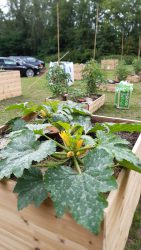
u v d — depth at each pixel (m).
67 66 7.85
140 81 9.34
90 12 25.70
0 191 1.17
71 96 4.79
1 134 1.89
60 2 26.41
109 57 20.41
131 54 22.91
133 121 2.03
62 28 26.22
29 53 28.05
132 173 1.34
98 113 4.68
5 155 1.13
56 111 1.90
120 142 1.23
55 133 1.69
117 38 23.56
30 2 28.19
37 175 1.09
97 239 0.94
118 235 1.25
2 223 1.24
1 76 5.83
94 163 1.03
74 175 0.99
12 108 1.95
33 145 1.17
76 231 0.99
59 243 1.08
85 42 24.28
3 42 27.28
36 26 27.25
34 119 2.05
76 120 1.82
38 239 1.15
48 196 1.00
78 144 1.22
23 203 1.00
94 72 5.34
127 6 24.42
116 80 8.23
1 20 28.69
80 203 0.88
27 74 11.80
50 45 26.19
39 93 6.92
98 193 0.90
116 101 5.13
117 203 1.09
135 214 1.86
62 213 0.87
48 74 5.34
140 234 1.68
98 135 1.33
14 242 1.26
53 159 1.35
